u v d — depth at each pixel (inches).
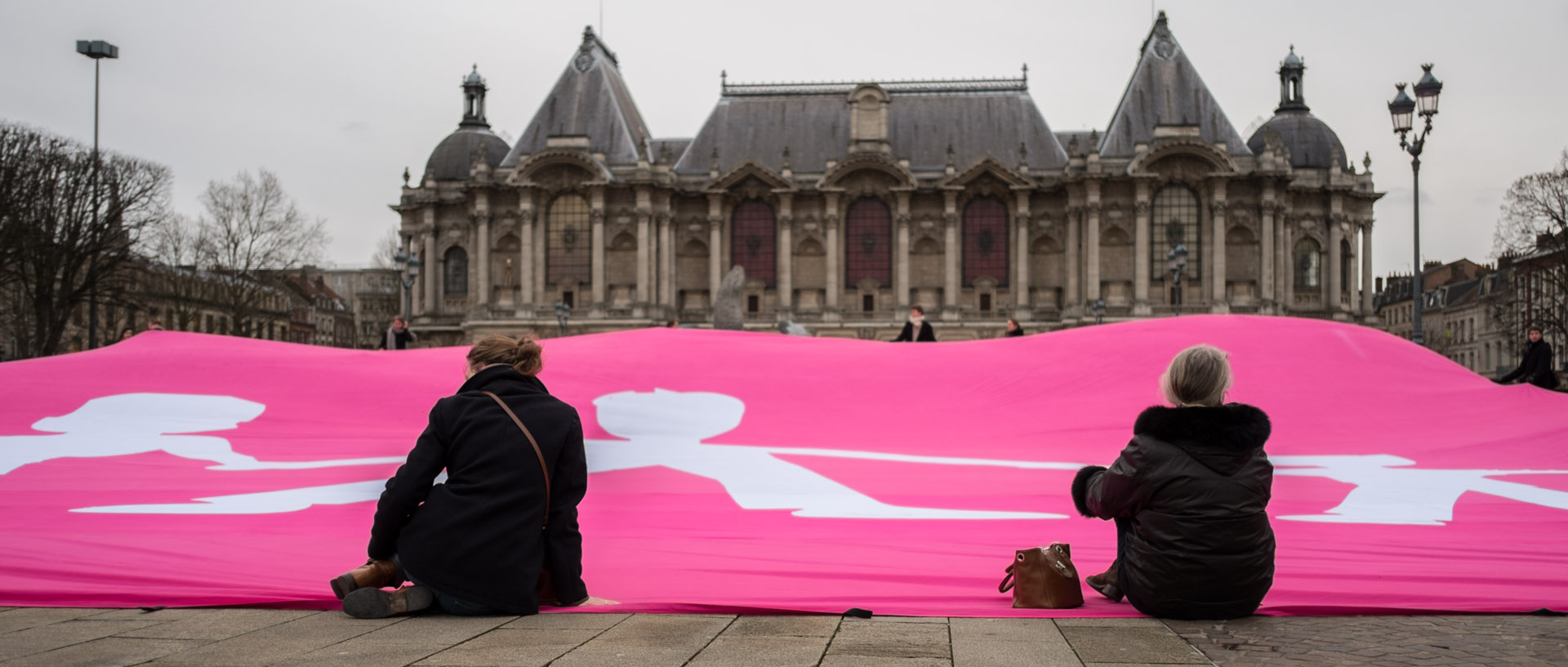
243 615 352.8
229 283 4284.0
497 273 4323.3
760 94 4562.0
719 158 4397.1
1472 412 764.0
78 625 335.6
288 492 587.8
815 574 405.7
